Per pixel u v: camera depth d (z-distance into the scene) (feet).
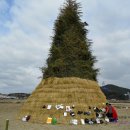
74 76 93.71
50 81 94.73
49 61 99.45
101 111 89.92
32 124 80.89
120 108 172.45
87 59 100.27
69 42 97.71
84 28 102.01
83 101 88.12
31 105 92.38
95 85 98.43
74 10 102.17
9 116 102.99
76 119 83.41
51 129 72.43
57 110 85.46
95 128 75.87
